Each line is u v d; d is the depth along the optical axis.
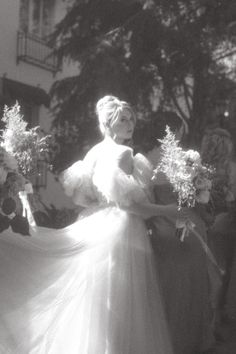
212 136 5.96
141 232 4.39
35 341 4.02
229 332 5.87
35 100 13.50
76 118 10.45
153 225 4.83
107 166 4.26
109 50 9.80
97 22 10.58
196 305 4.90
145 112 10.18
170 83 10.59
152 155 5.00
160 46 9.78
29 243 4.20
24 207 4.53
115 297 4.12
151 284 4.36
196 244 4.84
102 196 4.39
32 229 4.32
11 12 14.32
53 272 4.19
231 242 6.22
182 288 4.79
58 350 4.02
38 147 4.43
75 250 4.25
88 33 10.61
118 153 4.33
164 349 4.29
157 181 4.66
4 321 3.99
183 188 4.39
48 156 4.64
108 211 4.34
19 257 4.16
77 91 10.20
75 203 4.59
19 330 4.01
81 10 10.57
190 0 10.02
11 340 3.98
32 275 4.15
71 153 9.87
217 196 5.48
